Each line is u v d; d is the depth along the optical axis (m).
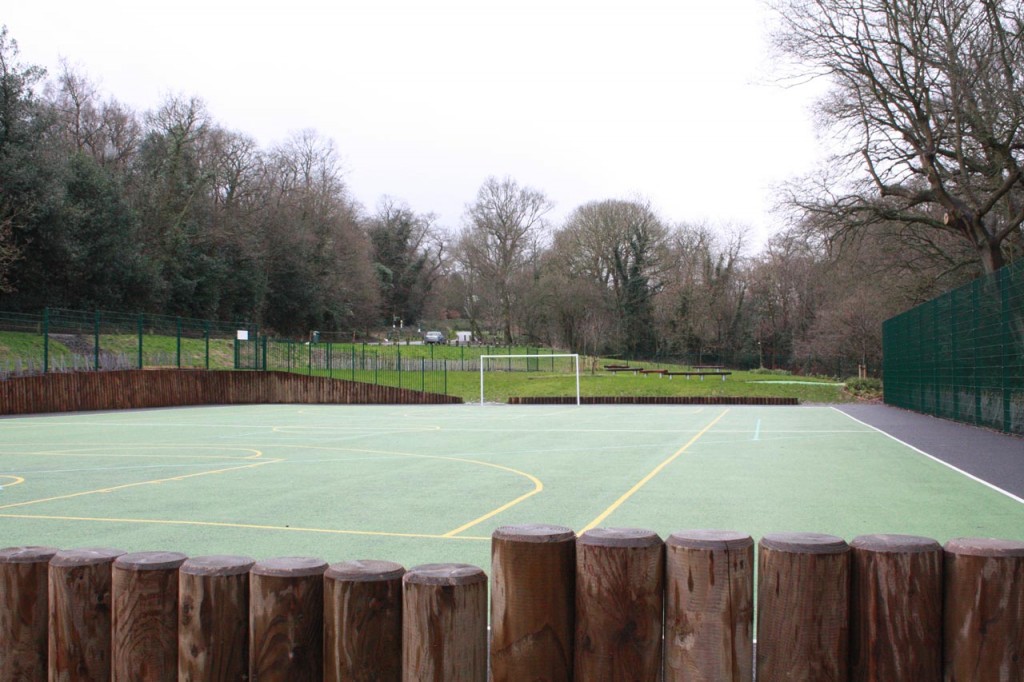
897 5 29.75
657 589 2.83
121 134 61.97
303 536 8.14
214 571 2.97
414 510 9.80
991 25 26.39
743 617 2.77
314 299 74.81
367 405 42.44
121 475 13.56
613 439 20.89
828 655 2.74
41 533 8.41
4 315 35.81
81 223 48.19
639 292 80.50
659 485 12.05
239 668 2.98
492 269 78.50
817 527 8.62
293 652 2.89
